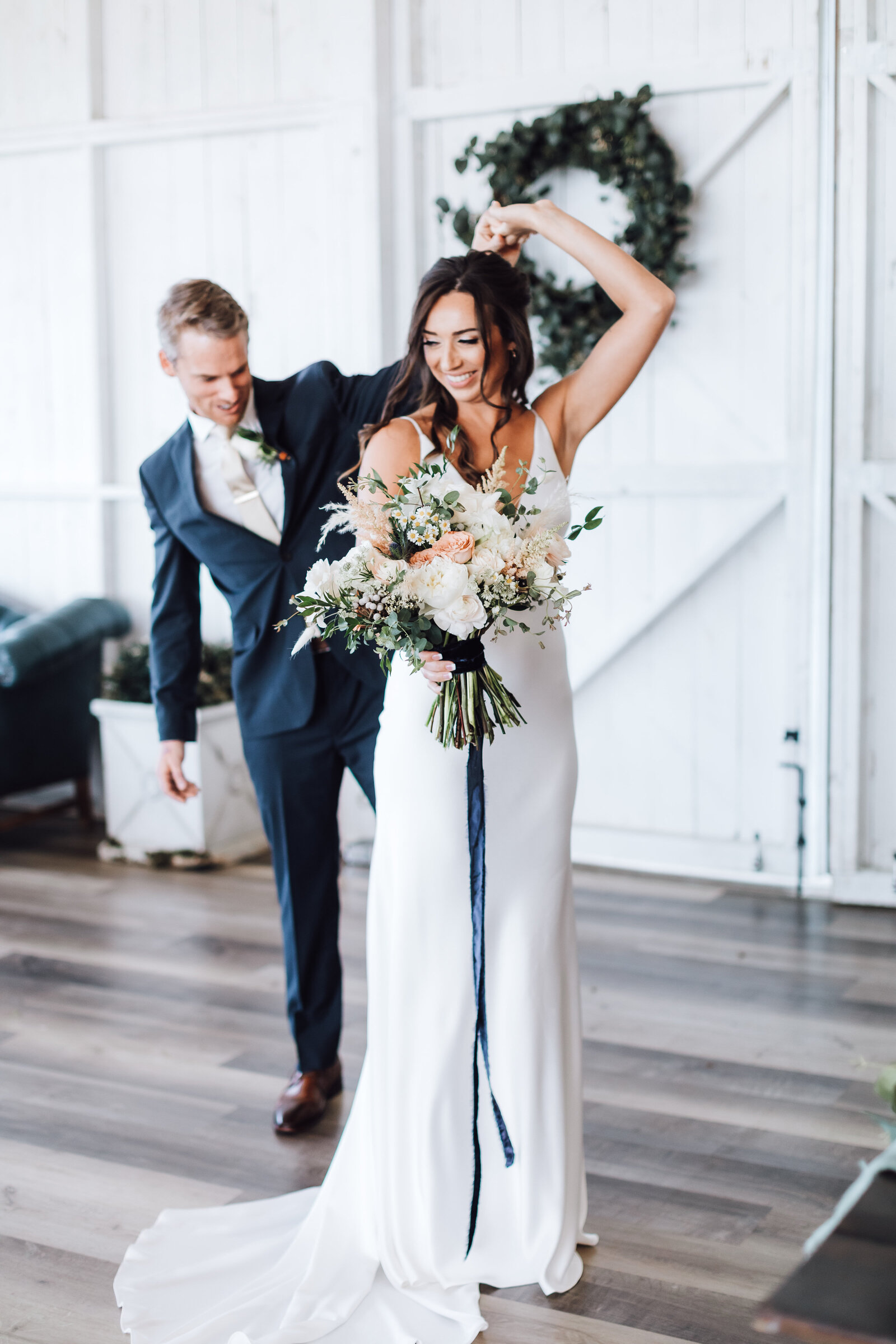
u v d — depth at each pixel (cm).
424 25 471
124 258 540
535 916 218
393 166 482
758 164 430
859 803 434
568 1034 225
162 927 423
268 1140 280
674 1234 239
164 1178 265
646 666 468
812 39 414
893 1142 121
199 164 520
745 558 449
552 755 220
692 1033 331
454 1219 221
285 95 496
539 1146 220
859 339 414
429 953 217
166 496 275
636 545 461
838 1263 104
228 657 514
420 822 215
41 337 563
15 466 578
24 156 554
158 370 541
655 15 437
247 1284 224
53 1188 262
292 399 271
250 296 518
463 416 223
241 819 512
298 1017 285
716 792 464
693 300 444
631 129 432
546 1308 216
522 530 200
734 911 429
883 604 427
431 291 216
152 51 521
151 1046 331
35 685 514
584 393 229
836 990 358
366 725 271
